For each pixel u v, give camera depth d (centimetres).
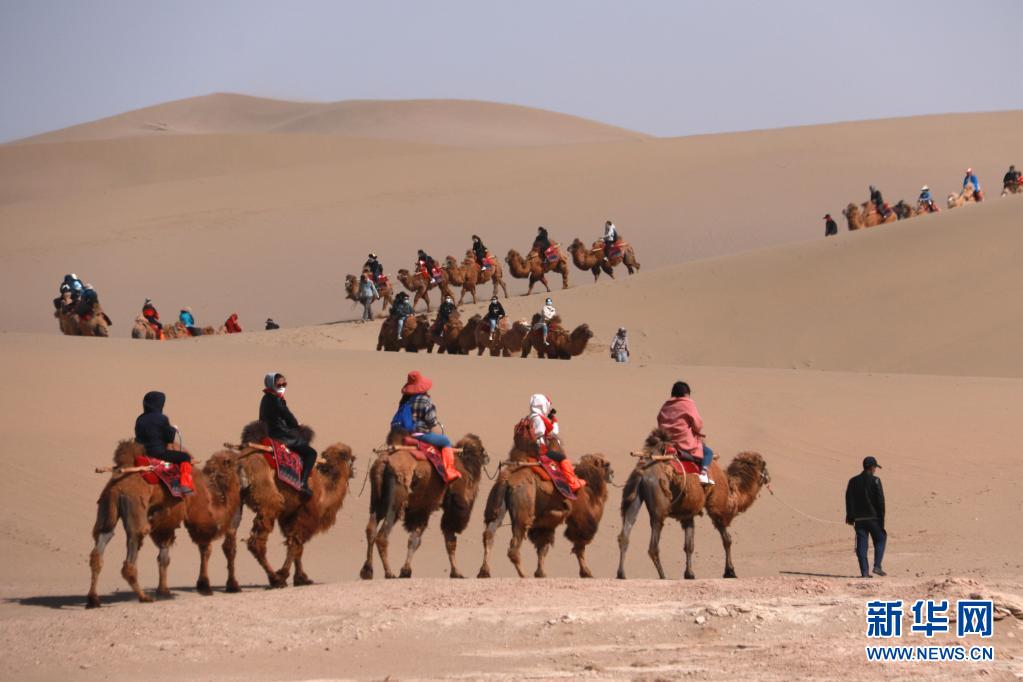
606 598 2614
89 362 5131
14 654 2392
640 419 4778
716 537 3956
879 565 3180
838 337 7950
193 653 2362
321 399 4838
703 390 5156
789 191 14538
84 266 12962
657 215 13988
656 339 8456
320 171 17162
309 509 3103
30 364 5041
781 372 5612
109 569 3531
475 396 4972
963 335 7562
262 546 2994
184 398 4750
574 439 4553
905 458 4406
